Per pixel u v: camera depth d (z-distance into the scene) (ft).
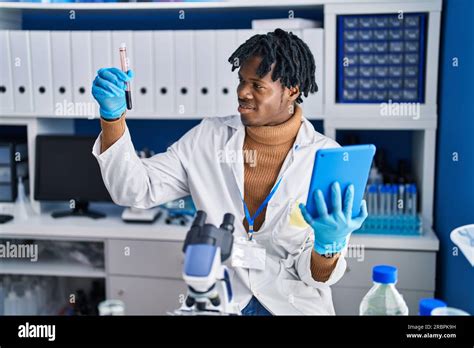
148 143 10.35
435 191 8.84
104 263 9.25
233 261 5.23
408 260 8.25
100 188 9.37
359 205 4.00
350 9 8.40
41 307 9.55
